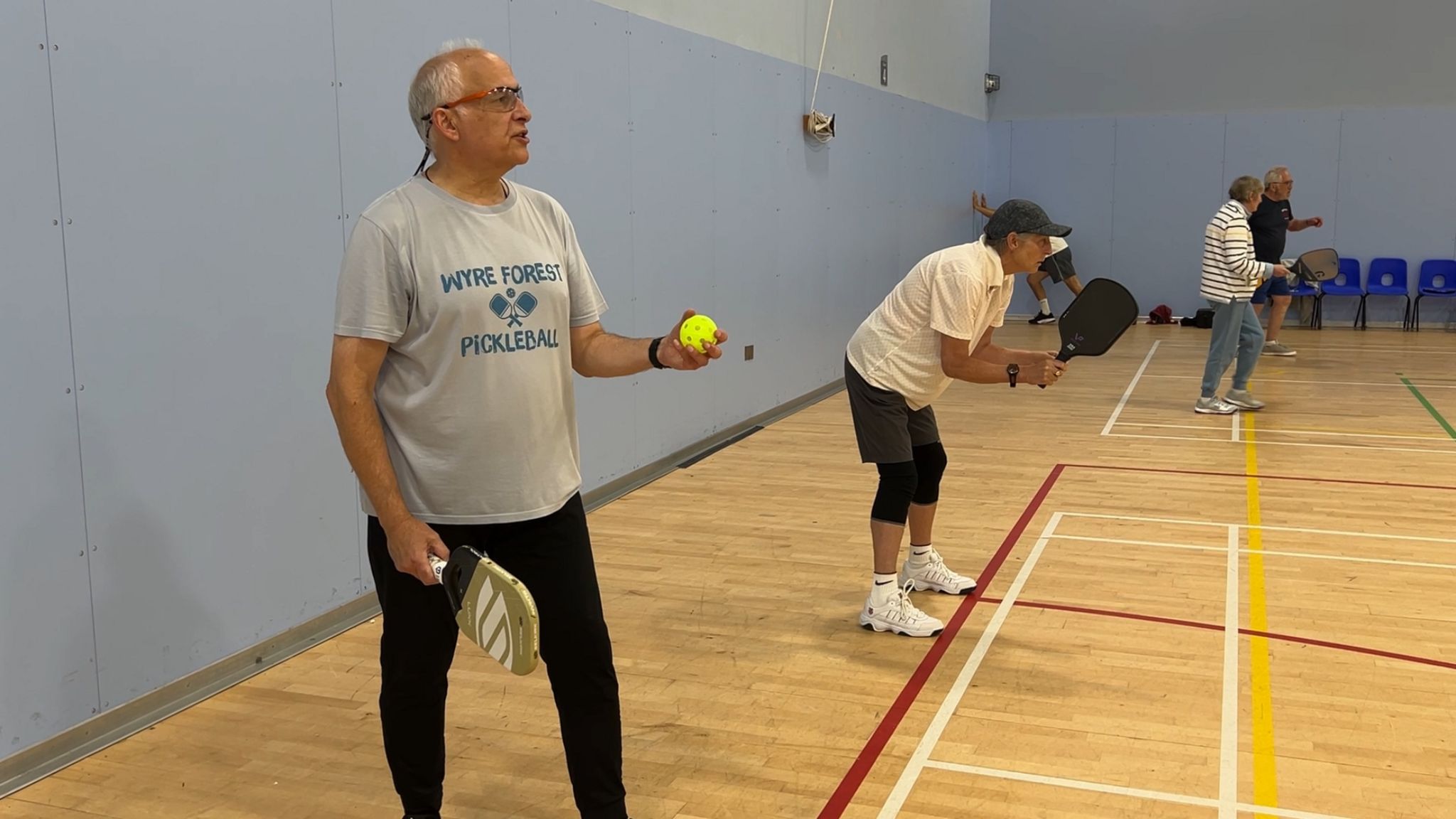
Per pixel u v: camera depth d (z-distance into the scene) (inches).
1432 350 408.8
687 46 245.1
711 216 261.1
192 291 128.5
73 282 114.7
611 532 194.2
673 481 232.8
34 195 110.3
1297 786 104.0
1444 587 158.1
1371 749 110.8
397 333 80.9
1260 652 136.2
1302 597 155.0
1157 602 154.1
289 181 141.9
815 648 140.6
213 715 124.2
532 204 87.7
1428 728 115.3
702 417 262.2
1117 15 508.7
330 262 149.3
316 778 109.4
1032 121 529.7
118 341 119.7
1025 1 522.6
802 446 267.3
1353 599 153.8
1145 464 237.8
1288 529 187.9
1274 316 397.4
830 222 339.3
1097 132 519.8
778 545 185.6
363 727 120.9
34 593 111.9
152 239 123.3
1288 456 242.2
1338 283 484.1
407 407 82.9
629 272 225.1
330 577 151.4
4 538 108.8
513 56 185.2
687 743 114.8
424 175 84.0
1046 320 511.8
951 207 482.3
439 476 83.1
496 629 73.2
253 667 137.5
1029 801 102.0
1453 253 468.8
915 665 134.5
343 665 138.6
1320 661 133.0
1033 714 120.3
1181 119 505.0
